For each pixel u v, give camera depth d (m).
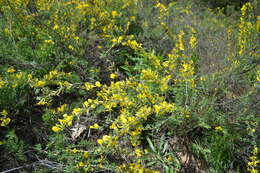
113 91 1.86
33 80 2.03
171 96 2.81
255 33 2.86
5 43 2.65
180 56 2.89
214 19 4.39
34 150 2.14
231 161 2.41
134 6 3.73
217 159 2.36
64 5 2.90
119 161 2.21
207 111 2.21
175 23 3.78
